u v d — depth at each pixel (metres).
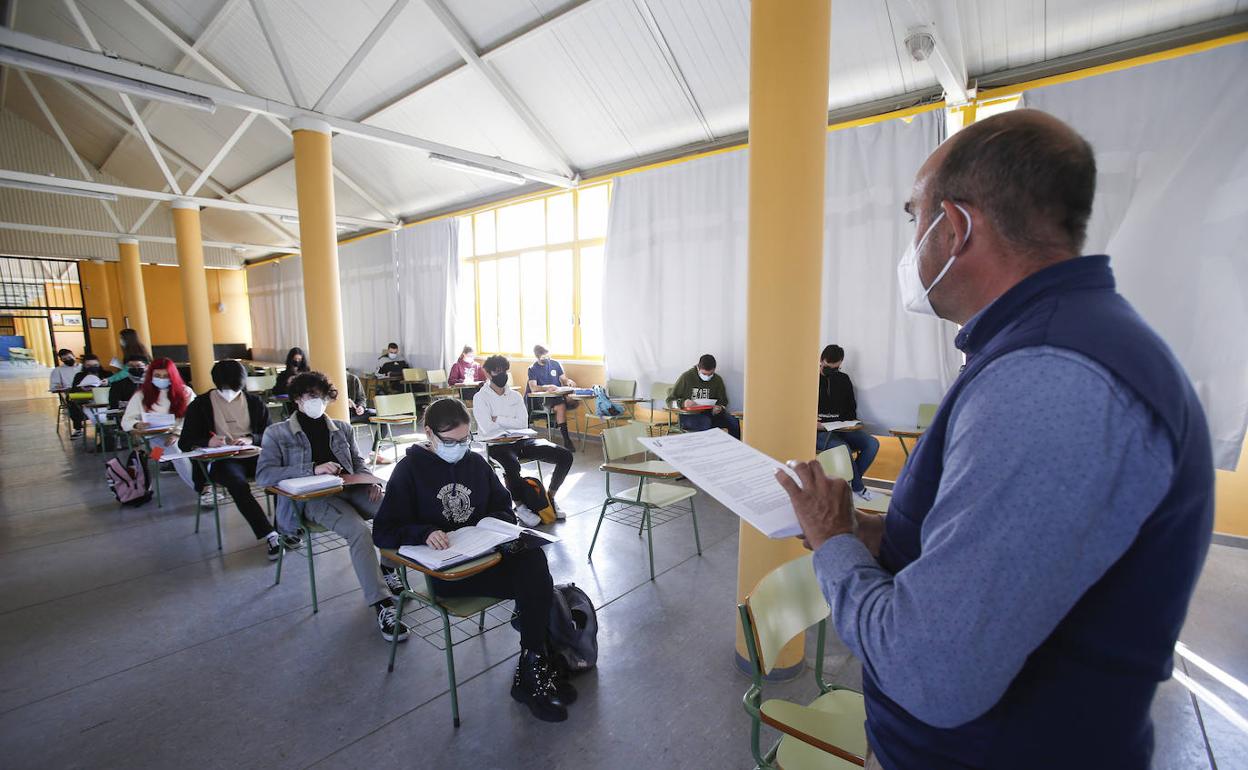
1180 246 3.27
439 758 1.78
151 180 9.74
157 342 12.38
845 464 2.84
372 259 9.32
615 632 2.48
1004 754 0.54
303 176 4.70
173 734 1.89
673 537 3.59
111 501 4.32
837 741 1.21
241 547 3.45
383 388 8.51
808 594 1.50
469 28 4.91
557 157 6.07
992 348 0.55
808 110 1.88
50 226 8.98
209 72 6.21
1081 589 0.46
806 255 1.93
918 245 0.70
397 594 2.81
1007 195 0.58
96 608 2.71
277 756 1.79
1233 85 3.12
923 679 0.51
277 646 2.40
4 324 16.66
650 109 5.16
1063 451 0.45
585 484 4.81
